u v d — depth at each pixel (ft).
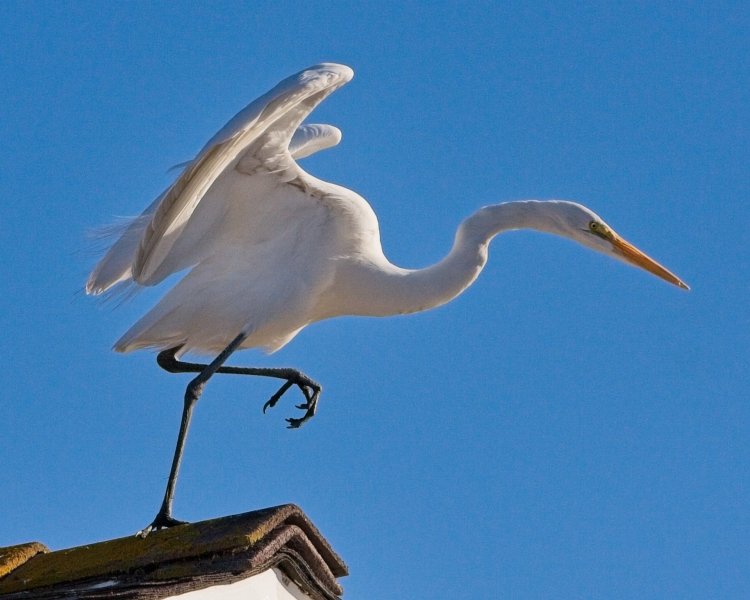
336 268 37.88
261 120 33.06
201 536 26.20
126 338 36.58
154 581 25.16
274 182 36.60
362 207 38.09
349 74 33.96
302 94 32.76
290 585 27.66
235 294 36.60
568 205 40.57
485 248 39.47
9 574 27.78
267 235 37.35
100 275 37.37
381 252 39.01
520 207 40.24
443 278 38.86
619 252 40.50
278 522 26.43
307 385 39.11
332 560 28.78
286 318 36.96
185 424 34.06
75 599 23.82
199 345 37.42
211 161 32.78
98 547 27.63
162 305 36.60
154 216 33.58
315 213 37.58
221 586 25.16
